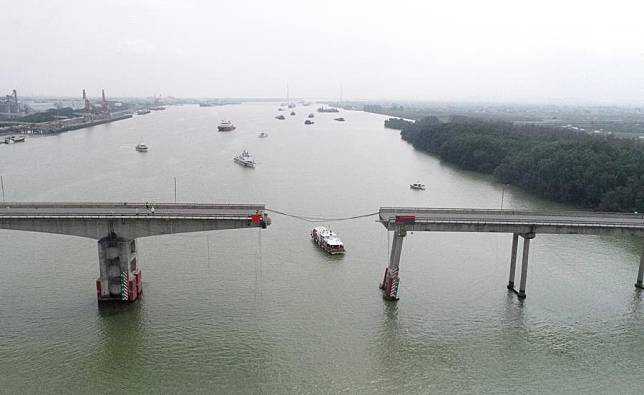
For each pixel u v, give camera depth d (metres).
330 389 62.31
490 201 165.25
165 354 68.31
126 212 84.31
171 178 191.25
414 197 167.62
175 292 86.56
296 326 76.31
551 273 100.19
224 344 71.00
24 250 105.25
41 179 184.88
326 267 99.69
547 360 69.81
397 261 84.94
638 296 90.31
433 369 66.88
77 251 104.88
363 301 85.19
